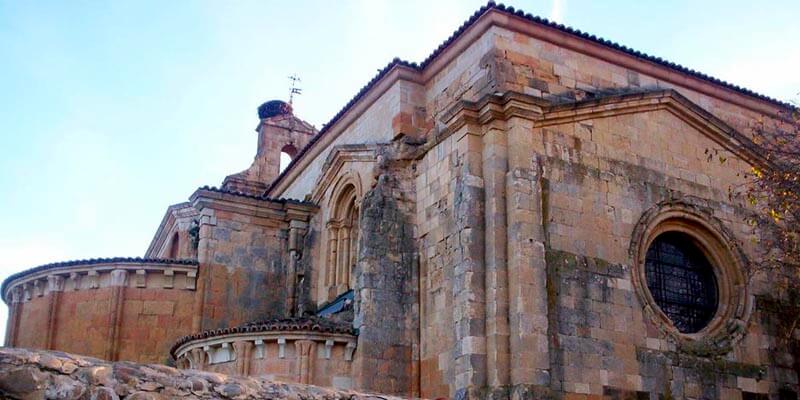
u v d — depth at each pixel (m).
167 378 11.29
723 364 26.55
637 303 25.53
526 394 22.14
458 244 24.66
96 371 10.72
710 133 29.72
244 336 25.31
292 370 24.88
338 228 33.91
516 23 27.50
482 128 25.61
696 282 28.17
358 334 25.95
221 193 34.44
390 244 27.41
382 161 28.80
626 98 27.69
